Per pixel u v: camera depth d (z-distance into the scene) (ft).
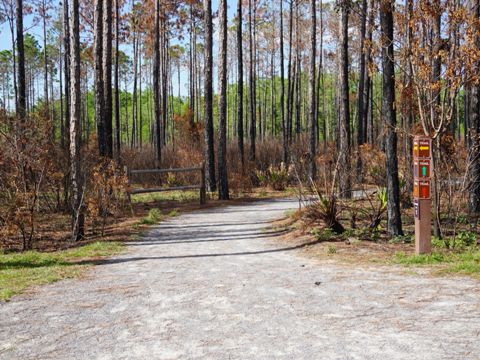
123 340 12.91
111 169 41.39
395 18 28.07
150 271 22.33
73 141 33.71
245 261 24.44
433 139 27.32
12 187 32.78
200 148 82.58
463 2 33.68
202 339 12.82
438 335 12.45
